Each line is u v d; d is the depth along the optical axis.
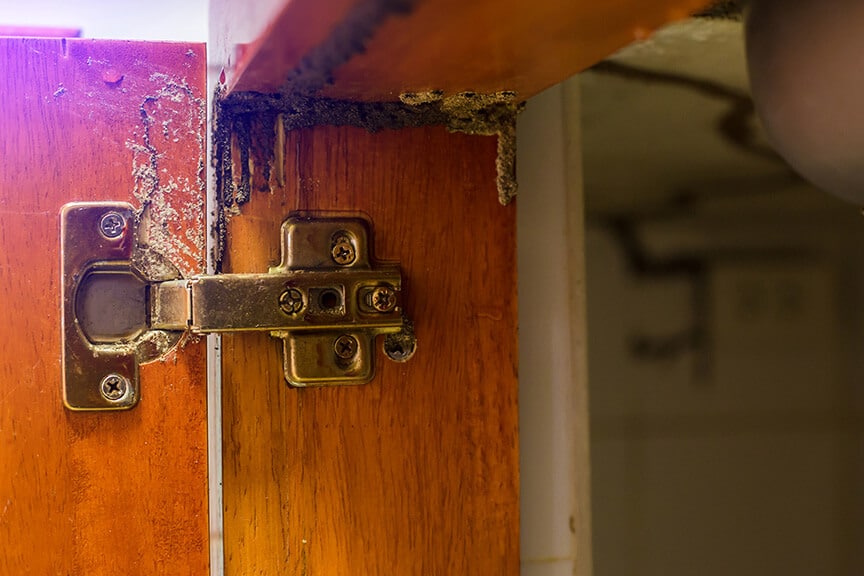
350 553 0.49
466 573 0.51
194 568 0.47
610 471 1.62
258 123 0.47
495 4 0.30
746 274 1.61
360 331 0.48
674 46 0.63
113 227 0.46
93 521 0.45
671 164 1.11
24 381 0.45
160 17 0.58
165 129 0.47
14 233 0.45
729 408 1.65
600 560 1.63
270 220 0.47
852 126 0.40
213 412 0.54
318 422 0.48
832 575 1.66
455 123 0.50
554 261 0.60
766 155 1.06
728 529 1.67
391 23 0.32
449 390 0.51
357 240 0.48
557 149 0.60
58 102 0.45
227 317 0.44
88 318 0.45
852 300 1.62
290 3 0.30
